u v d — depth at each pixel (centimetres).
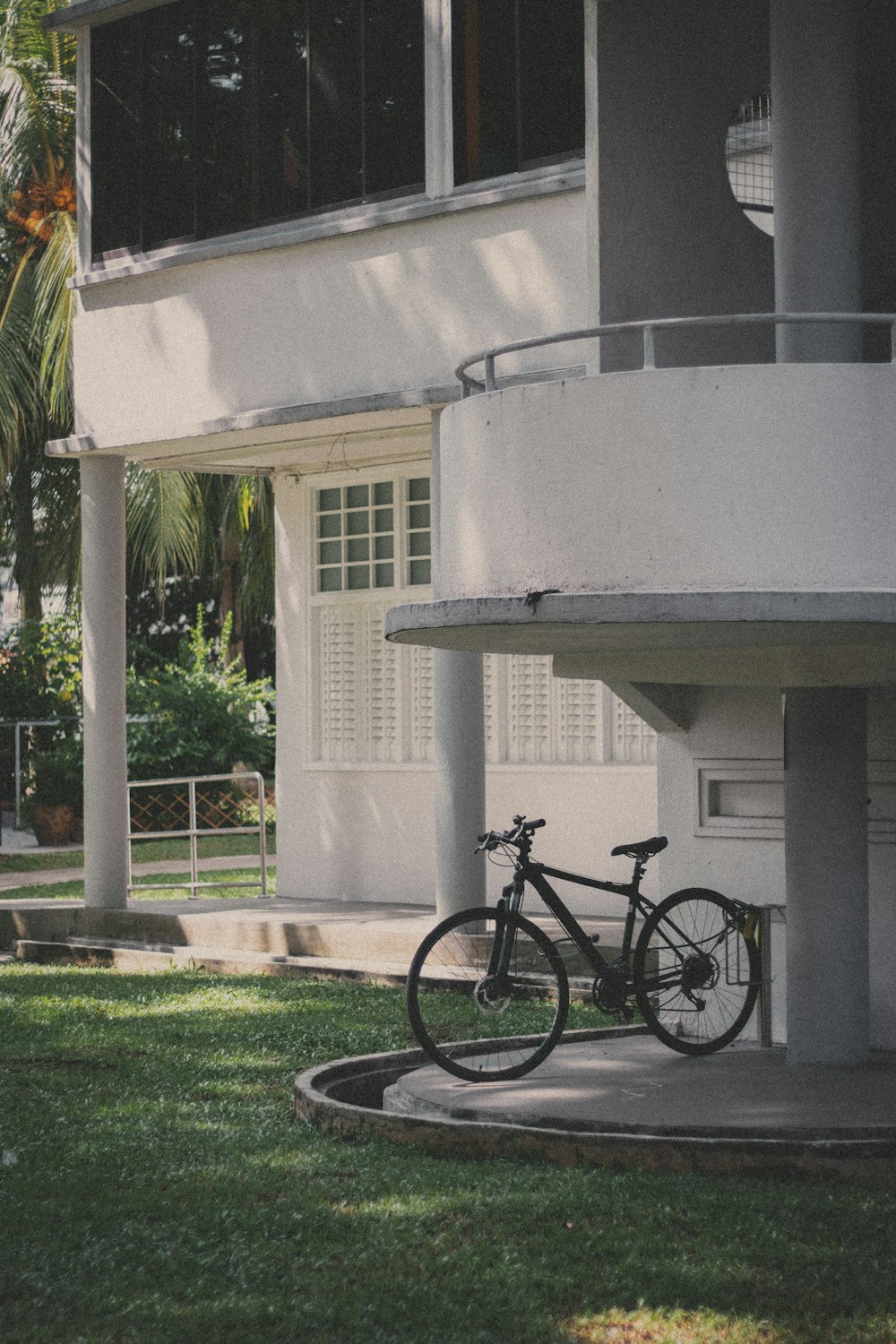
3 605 3127
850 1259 554
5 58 2364
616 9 891
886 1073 803
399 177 1241
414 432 1371
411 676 1498
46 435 2562
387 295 1235
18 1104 810
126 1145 716
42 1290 529
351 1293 528
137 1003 1130
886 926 880
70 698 2619
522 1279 538
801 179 767
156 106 1385
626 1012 870
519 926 830
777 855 931
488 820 1412
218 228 1345
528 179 1162
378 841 1504
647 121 902
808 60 764
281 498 1584
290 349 1288
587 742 1370
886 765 881
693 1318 507
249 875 2028
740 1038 923
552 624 662
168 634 3266
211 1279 543
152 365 1373
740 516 650
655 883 1317
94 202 1424
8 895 1859
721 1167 662
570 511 677
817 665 770
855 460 648
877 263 885
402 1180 651
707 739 954
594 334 698
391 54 1244
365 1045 959
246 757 2589
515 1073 804
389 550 1520
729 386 652
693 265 916
